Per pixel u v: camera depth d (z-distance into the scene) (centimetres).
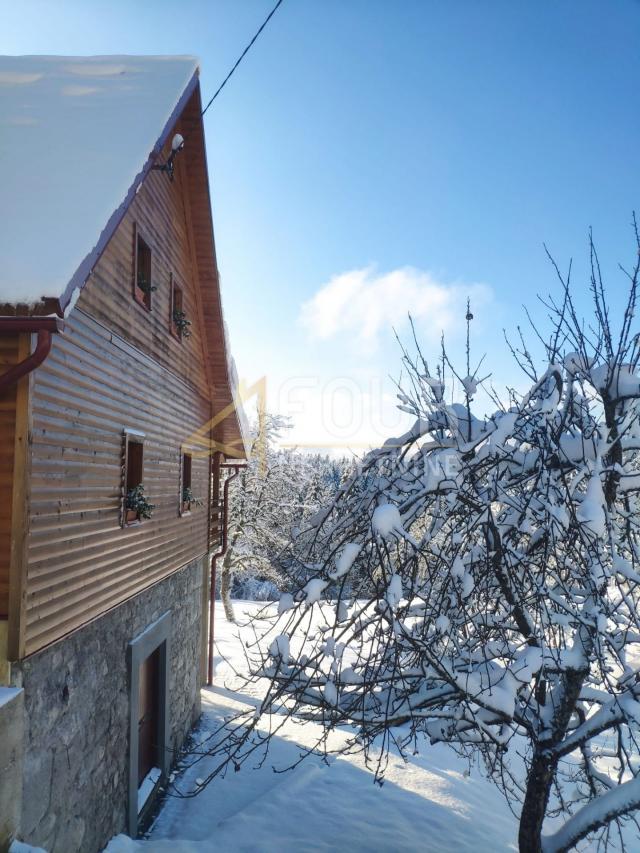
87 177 472
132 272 682
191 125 833
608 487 548
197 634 1098
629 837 830
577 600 578
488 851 697
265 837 670
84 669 554
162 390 820
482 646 488
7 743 411
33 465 443
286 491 2378
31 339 430
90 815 566
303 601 450
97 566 577
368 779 873
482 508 506
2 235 419
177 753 930
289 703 1238
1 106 581
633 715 468
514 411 534
